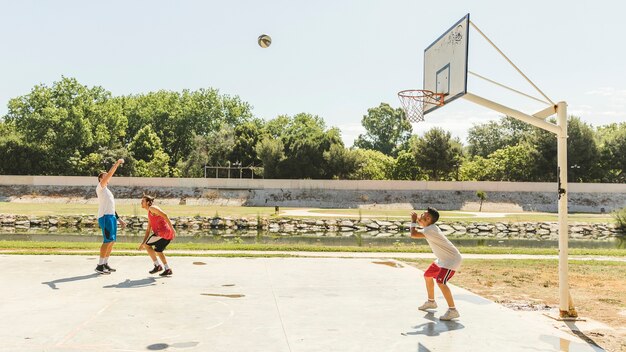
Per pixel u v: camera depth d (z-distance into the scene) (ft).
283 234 111.45
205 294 30.55
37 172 245.04
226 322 24.16
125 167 257.34
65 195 203.62
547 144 235.61
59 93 255.70
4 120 269.85
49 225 122.31
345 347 20.76
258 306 27.76
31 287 31.60
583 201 210.18
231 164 269.64
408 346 21.18
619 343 23.34
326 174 240.73
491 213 176.45
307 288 33.47
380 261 48.47
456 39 33.78
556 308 31.04
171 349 19.85
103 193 36.99
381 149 435.12
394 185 214.28
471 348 21.20
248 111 335.26
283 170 239.50
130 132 313.12
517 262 51.60
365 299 30.42
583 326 26.66
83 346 19.94
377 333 23.04
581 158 233.55
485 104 30.37
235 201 205.57
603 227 131.85
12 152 241.55
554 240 106.11
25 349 19.44
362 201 208.33
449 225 129.49
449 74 34.78
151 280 34.86
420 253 56.65
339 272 40.73
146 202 36.24
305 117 325.21
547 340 22.86
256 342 21.09
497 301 32.83
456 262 25.80
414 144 245.86
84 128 250.98
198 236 101.40
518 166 245.04
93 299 28.43
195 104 317.22
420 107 39.58
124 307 26.63
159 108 311.88
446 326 24.66
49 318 24.12
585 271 46.26
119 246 56.85
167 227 36.47
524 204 207.31
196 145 288.71
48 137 248.11
